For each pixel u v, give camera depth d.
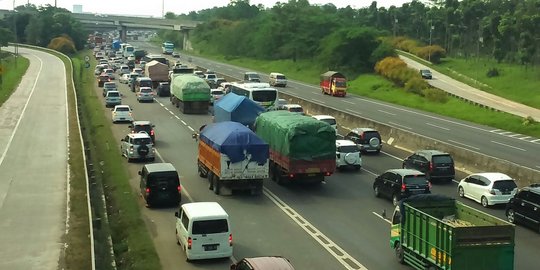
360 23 163.88
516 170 34.28
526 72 99.38
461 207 21.56
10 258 22.34
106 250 23.19
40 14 191.25
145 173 30.42
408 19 165.62
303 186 34.81
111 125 55.47
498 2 137.50
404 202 21.75
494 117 65.75
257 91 55.69
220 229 22.52
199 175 36.78
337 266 21.89
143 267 21.44
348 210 29.72
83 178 35.22
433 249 19.56
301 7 156.88
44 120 58.03
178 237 24.33
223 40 176.25
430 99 82.75
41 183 34.31
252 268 17.67
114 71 111.88
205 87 63.50
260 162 31.84
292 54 139.00
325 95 86.00
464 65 117.50
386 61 104.62
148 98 73.00
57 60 130.50
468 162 38.53
